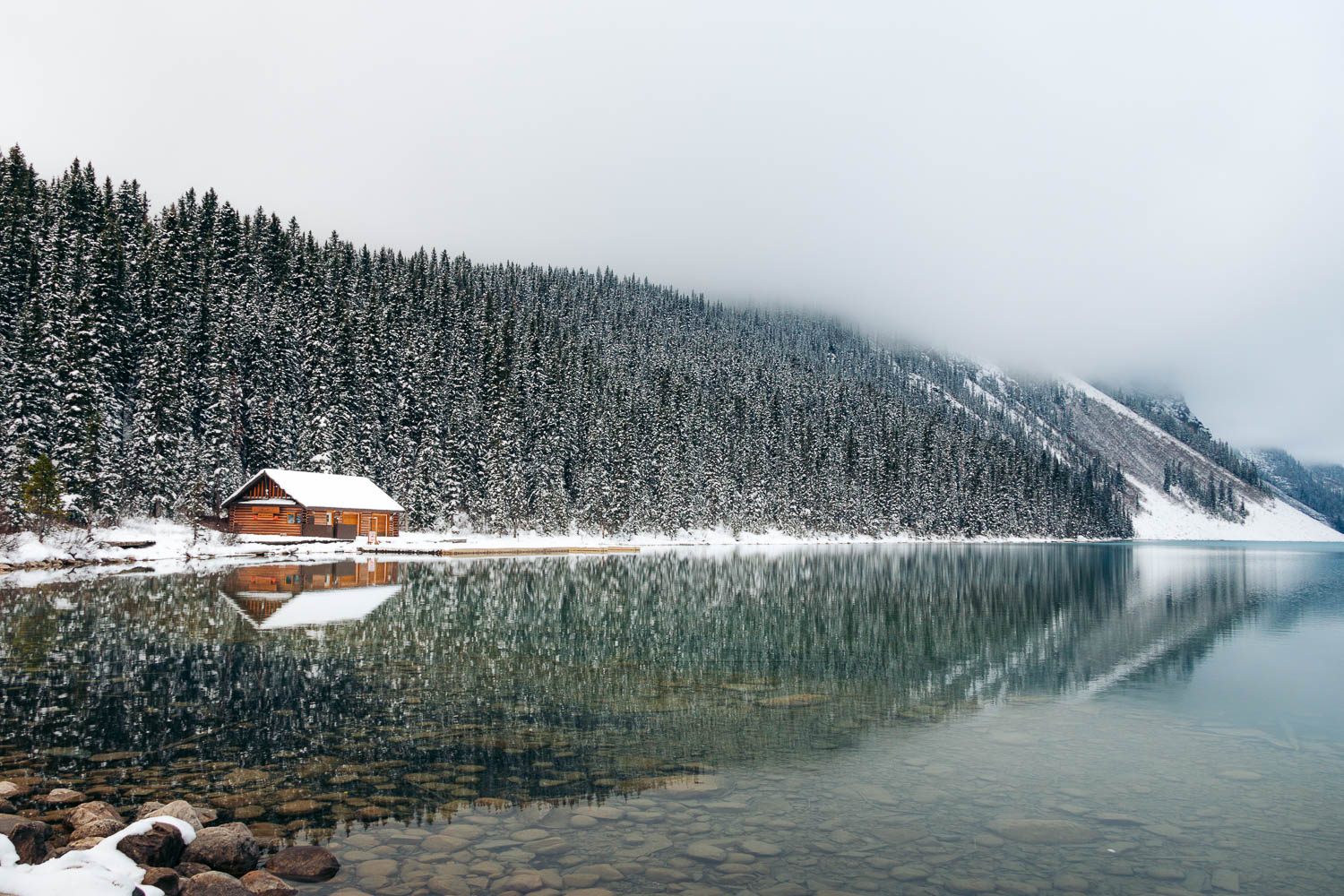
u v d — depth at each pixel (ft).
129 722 44.24
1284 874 27.45
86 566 143.54
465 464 267.39
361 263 402.72
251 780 35.32
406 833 29.58
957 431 624.18
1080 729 48.21
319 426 244.22
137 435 198.80
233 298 265.34
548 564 190.29
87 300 200.95
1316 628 99.14
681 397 403.54
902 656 74.49
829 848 29.09
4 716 45.16
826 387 619.67
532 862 27.14
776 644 79.66
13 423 170.91
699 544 335.67
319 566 159.74
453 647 71.51
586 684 58.23
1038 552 358.02
